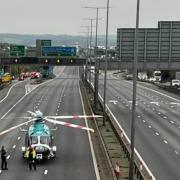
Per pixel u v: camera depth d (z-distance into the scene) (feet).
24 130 216.74
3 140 200.95
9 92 476.54
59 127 241.35
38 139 160.45
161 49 320.50
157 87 581.94
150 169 147.84
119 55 306.96
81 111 307.78
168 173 142.31
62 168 149.38
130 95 453.99
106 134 214.69
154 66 357.61
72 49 461.78
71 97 420.36
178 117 293.02
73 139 206.49
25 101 380.78
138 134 221.46
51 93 465.47
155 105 364.79
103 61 400.67
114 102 374.43
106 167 150.00
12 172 143.54
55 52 458.91
